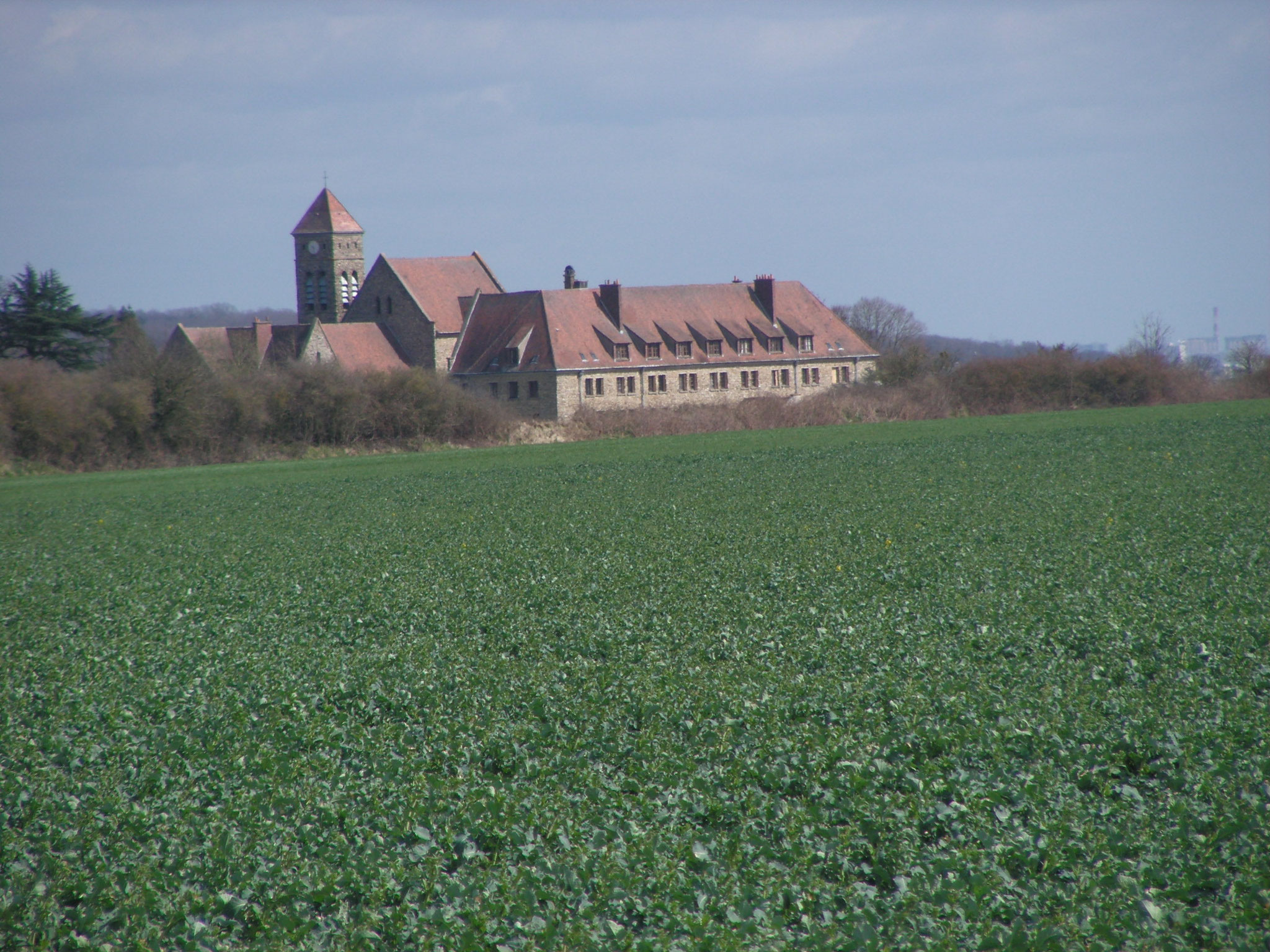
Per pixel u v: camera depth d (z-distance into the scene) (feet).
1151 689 148.97
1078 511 334.65
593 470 586.45
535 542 326.65
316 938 96.99
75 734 153.28
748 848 107.76
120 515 474.90
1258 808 109.81
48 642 217.15
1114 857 103.19
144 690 174.50
